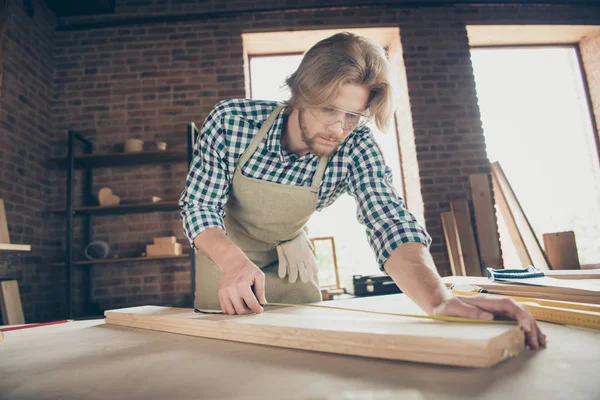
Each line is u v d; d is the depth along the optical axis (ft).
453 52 12.35
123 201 11.25
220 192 3.42
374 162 3.40
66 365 1.90
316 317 2.35
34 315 10.11
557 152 13.03
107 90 11.78
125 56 11.96
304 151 3.56
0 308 8.40
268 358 1.81
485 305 1.87
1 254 9.21
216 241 3.00
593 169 13.39
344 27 12.35
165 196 11.28
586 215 12.93
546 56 13.97
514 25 12.75
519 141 12.89
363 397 1.23
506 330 1.58
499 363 1.50
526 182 12.63
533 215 12.46
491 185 11.50
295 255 4.23
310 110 2.94
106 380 1.60
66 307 9.87
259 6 12.39
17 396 1.47
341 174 3.57
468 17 12.65
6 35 9.93
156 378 1.59
